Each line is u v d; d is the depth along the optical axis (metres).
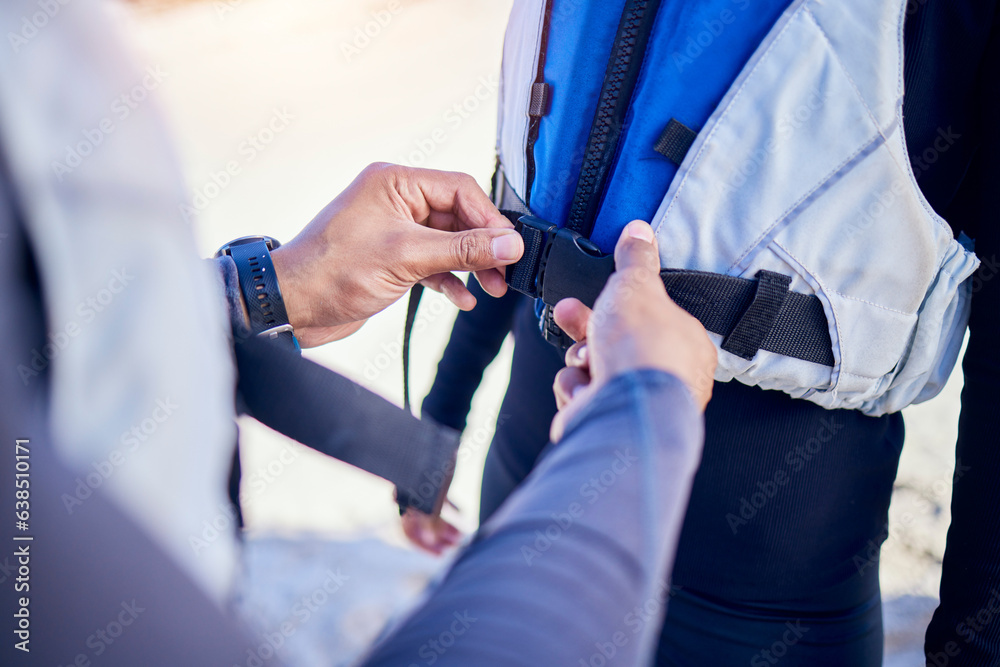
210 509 0.27
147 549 0.23
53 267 0.24
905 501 1.87
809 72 0.71
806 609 0.89
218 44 5.72
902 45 0.69
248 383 0.56
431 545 1.32
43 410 0.23
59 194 0.24
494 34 5.54
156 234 0.26
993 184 0.72
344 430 0.56
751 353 0.77
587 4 0.82
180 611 0.23
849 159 0.71
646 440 0.38
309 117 4.58
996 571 0.73
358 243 0.92
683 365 0.46
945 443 2.02
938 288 0.75
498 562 0.34
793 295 0.75
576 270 0.82
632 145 0.79
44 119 0.24
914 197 0.71
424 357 2.46
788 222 0.73
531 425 1.06
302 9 6.25
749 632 0.90
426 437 0.58
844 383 0.78
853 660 0.90
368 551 1.82
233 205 3.73
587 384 0.52
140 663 0.22
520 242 0.88
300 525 1.93
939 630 0.79
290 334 0.92
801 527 0.87
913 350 0.79
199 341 0.28
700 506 0.89
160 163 0.27
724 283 0.75
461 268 0.92
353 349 2.53
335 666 1.49
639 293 0.51
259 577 1.74
